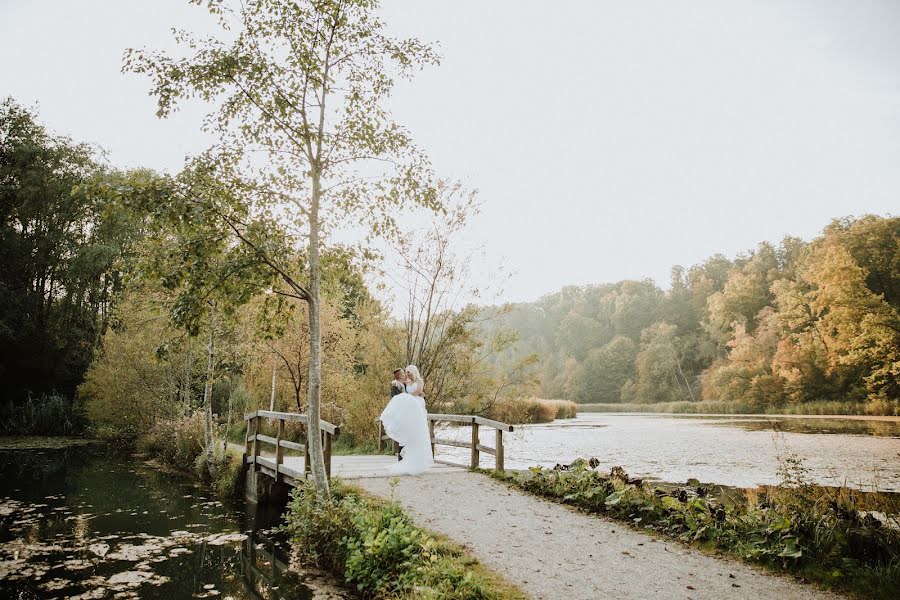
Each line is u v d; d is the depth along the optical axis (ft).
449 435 70.85
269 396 64.44
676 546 18.95
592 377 297.33
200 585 20.51
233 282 21.39
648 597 14.42
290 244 24.06
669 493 25.49
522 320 407.64
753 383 173.78
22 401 93.20
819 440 62.44
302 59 22.18
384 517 19.67
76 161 93.50
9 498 38.19
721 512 19.36
